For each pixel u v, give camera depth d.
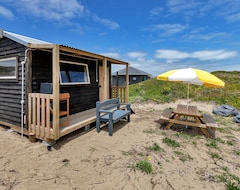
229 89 13.34
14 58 4.34
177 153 3.47
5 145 3.62
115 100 5.66
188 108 5.57
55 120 3.45
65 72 5.43
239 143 4.17
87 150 3.50
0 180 2.39
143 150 3.57
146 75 30.23
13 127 4.45
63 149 3.51
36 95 3.69
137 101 11.03
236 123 6.18
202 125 4.47
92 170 2.74
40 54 4.41
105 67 5.81
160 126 5.48
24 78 4.10
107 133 4.64
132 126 5.43
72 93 5.75
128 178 2.54
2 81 4.70
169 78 4.70
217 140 4.31
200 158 3.28
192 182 2.49
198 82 5.02
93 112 6.07
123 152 3.44
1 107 4.83
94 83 7.07
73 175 2.58
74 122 4.50
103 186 2.34
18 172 2.62
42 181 2.40
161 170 2.79
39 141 3.89
